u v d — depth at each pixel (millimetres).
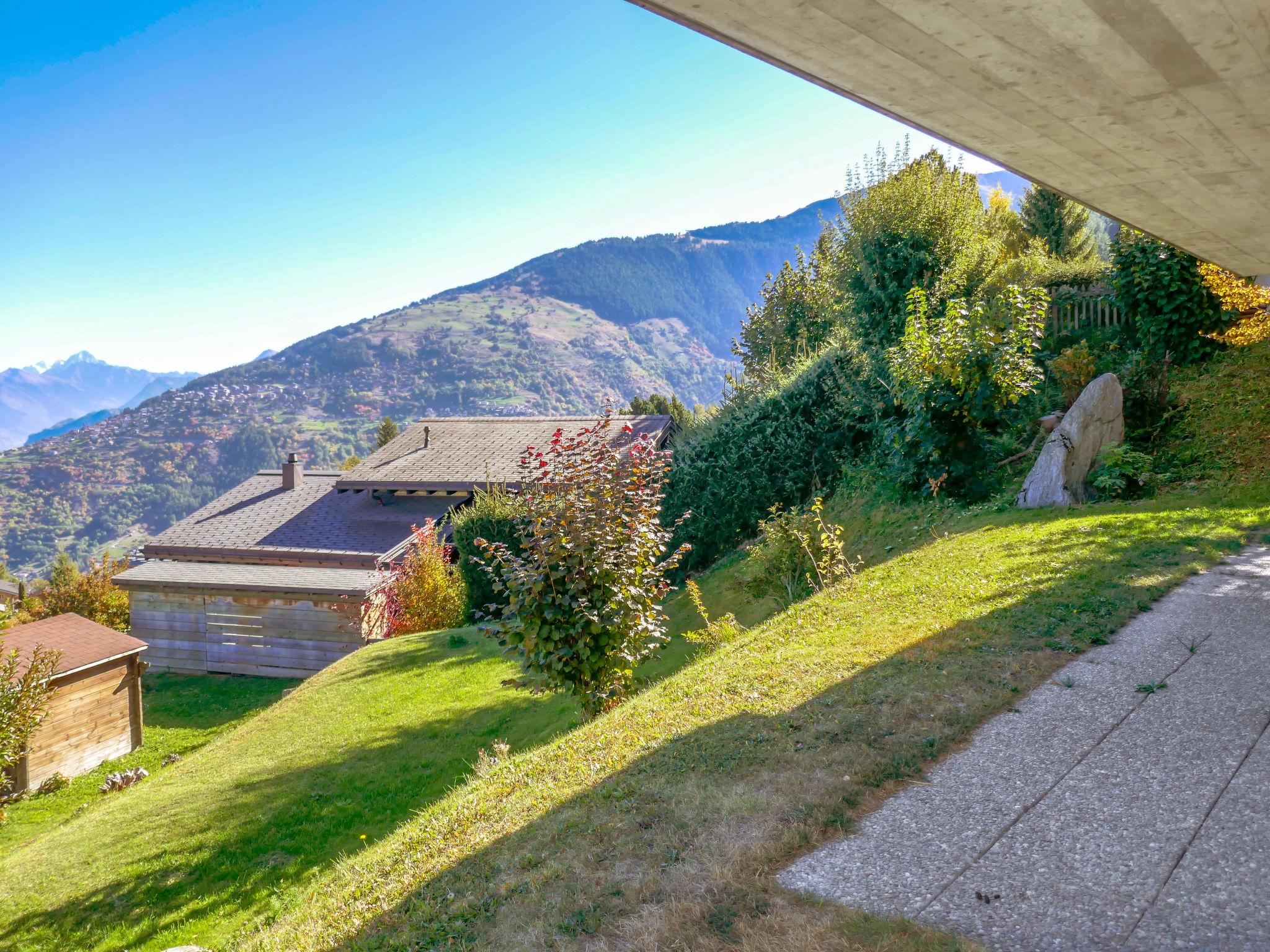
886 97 4191
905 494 12867
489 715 10688
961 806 3816
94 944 6906
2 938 7273
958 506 11820
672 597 15312
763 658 6746
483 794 5746
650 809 4340
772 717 5258
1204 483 10508
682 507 16734
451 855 4719
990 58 3688
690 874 3609
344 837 7984
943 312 14281
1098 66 3785
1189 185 5969
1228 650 5348
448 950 3609
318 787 9297
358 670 14195
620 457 8641
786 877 3436
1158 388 12430
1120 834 3432
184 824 8938
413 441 27781
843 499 14484
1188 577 6977
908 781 4141
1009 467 12586
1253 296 12391
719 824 3998
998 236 19531
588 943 3279
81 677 16000
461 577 18406
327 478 28578
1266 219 7102
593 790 4863
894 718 4883
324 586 19172
